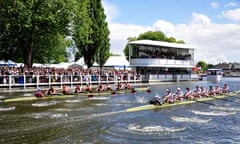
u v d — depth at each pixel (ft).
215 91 151.53
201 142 64.75
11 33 176.45
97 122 80.64
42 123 77.41
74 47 257.96
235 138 68.49
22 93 137.39
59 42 202.28
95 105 109.09
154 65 240.73
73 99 124.67
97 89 153.48
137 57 240.32
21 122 78.02
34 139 63.57
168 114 95.35
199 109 107.34
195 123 82.64
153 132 71.72
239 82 299.38
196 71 325.21
